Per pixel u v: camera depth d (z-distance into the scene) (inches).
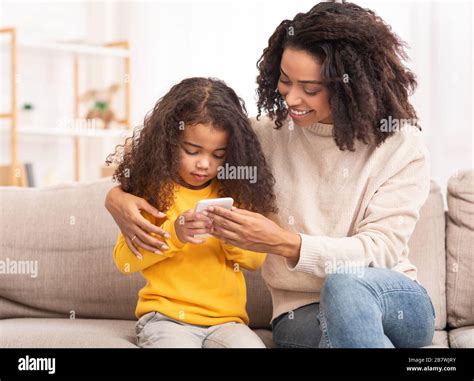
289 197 67.3
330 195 66.3
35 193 83.8
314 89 63.1
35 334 66.5
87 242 79.7
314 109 63.9
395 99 64.2
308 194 66.9
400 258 66.9
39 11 171.2
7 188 84.7
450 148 136.3
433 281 75.7
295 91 63.6
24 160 169.6
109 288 78.9
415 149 66.2
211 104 63.6
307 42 62.4
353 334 55.2
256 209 66.9
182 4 163.8
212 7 160.1
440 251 77.0
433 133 137.3
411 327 60.7
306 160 67.9
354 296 56.4
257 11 155.8
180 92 65.0
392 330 60.6
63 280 79.7
